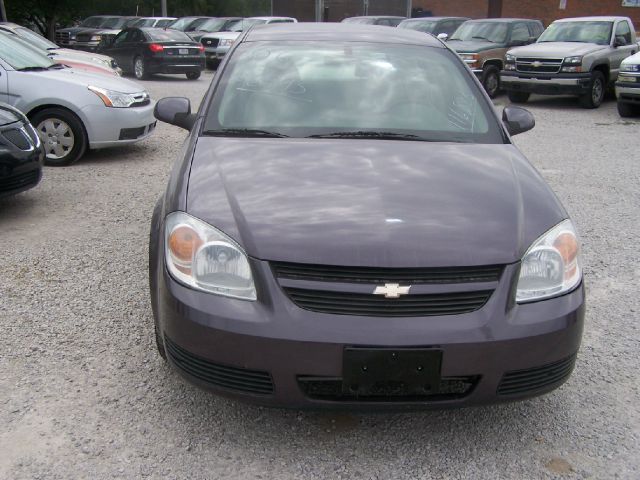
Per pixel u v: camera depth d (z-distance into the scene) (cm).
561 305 269
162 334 286
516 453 284
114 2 3731
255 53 417
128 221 581
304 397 258
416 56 423
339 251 257
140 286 443
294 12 3177
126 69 1939
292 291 256
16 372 334
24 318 393
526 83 1415
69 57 1221
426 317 254
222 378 264
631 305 432
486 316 256
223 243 266
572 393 331
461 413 313
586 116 1302
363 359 249
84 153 814
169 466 271
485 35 1620
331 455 281
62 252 503
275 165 315
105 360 349
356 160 324
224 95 382
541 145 985
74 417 300
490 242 267
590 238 562
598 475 271
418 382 254
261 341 251
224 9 4834
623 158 897
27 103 762
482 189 302
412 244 261
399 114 376
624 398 327
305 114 371
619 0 3039
